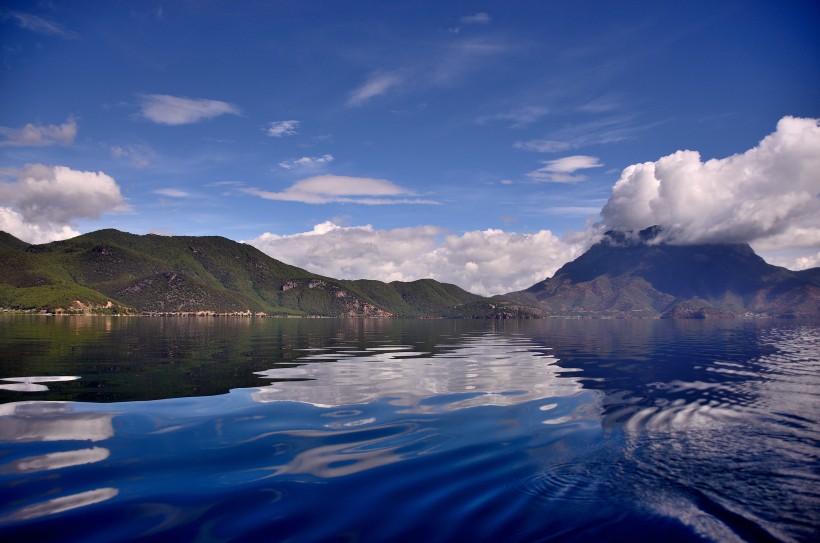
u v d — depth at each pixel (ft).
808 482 24.85
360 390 51.98
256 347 115.96
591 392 52.06
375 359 89.92
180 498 22.15
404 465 27.27
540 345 136.87
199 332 199.52
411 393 50.52
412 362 84.53
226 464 26.96
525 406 44.04
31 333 163.12
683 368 76.28
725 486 24.32
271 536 18.56
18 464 26.55
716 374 68.33
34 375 60.39
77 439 31.63
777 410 42.93
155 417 38.04
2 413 38.93
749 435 34.17
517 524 19.93
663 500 22.50
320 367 74.43
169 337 153.28
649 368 76.33
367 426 36.01
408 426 36.14
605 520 20.45
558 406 44.14
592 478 25.40
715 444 31.78
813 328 292.20
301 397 47.26
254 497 22.38
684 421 38.47
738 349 119.55
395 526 19.60
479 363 83.61
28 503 21.31
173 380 57.26
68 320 373.61
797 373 69.92
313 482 24.43
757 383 59.26
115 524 19.38
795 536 19.08
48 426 34.88
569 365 80.53
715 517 20.79
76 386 52.06
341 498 22.43
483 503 22.06
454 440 32.50
